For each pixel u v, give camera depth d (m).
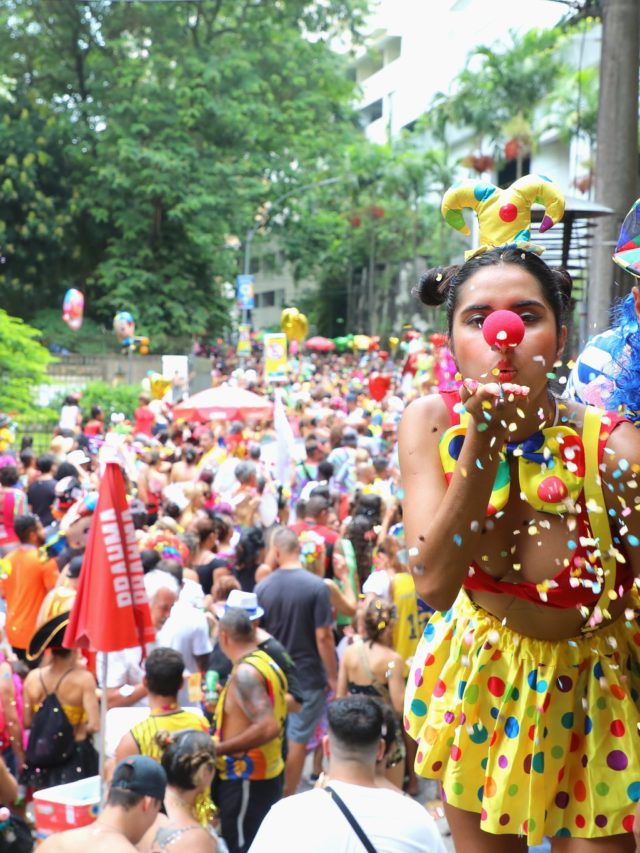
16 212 38.31
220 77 38.50
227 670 5.75
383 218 48.41
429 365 12.87
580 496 1.48
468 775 1.62
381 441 13.15
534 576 1.51
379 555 6.25
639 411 1.71
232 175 38.38
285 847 2.98
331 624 6.68
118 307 38.81
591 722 1.54
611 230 8.93
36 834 5.08
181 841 3.95
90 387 28.17
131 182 37.50
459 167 45.19
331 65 43.47
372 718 3.22
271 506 9.93
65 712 5.60
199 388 36.03
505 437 1.37
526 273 1.43
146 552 6.96
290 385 24.94
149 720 4.77
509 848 1.64
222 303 42.03
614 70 10.02
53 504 11.02
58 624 5.66
